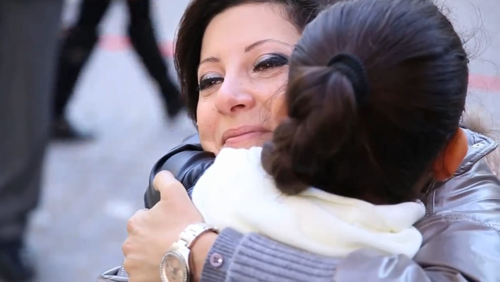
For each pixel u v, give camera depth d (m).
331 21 0.97
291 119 0.94
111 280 1.22
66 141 4.50
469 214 1.10
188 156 1.30
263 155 1.01
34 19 2.80
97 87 5.52
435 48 0.95
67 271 3.07
